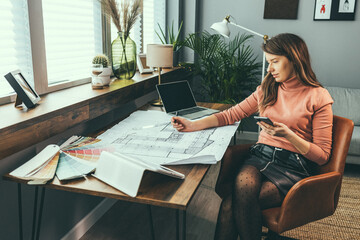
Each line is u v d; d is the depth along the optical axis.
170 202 0.89
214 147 1.27
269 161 1.38
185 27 3.56
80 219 1.80
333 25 3.29
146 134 1.42
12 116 1.16
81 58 1.99
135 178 0.92
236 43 3.52
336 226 1.95
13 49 1.42
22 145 1.10
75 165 1.08
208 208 2.16
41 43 1.54
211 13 3.58
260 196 1.29
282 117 1.41
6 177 1.01
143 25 2.98
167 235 1.84
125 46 2.04
